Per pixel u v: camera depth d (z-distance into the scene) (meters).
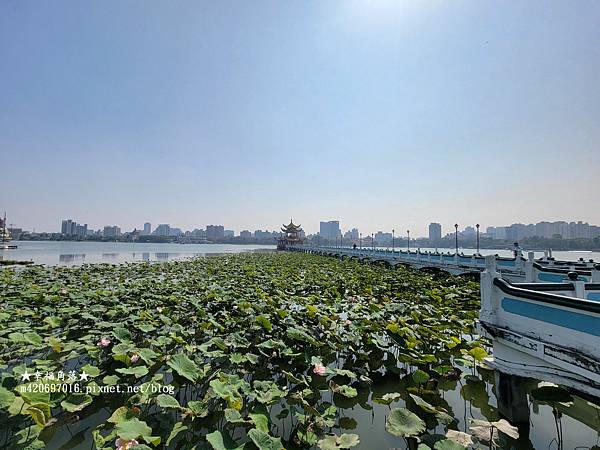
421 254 25.58
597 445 4.24
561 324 3.87
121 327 6.52
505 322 4.74
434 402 4.96
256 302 9.63
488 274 5.04
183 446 3.81
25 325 6.95
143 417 4.07
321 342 6.35
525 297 4.37
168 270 22.20
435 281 17.17
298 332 6.29
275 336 6.89
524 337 4.33
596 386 3.52
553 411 4.93
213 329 7.57
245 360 5.51
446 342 6.50
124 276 18.61
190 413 4.00
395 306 9.34
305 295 12.39
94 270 20.86
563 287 4.96
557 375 3.95
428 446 3.46
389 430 3.68
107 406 4.68
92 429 4.23
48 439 3.99
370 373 6.25
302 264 28.14
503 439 4.34
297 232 95.69
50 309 8.44
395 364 6.08
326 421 4.15
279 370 5.88
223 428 4.12
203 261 30.42
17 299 9.75
